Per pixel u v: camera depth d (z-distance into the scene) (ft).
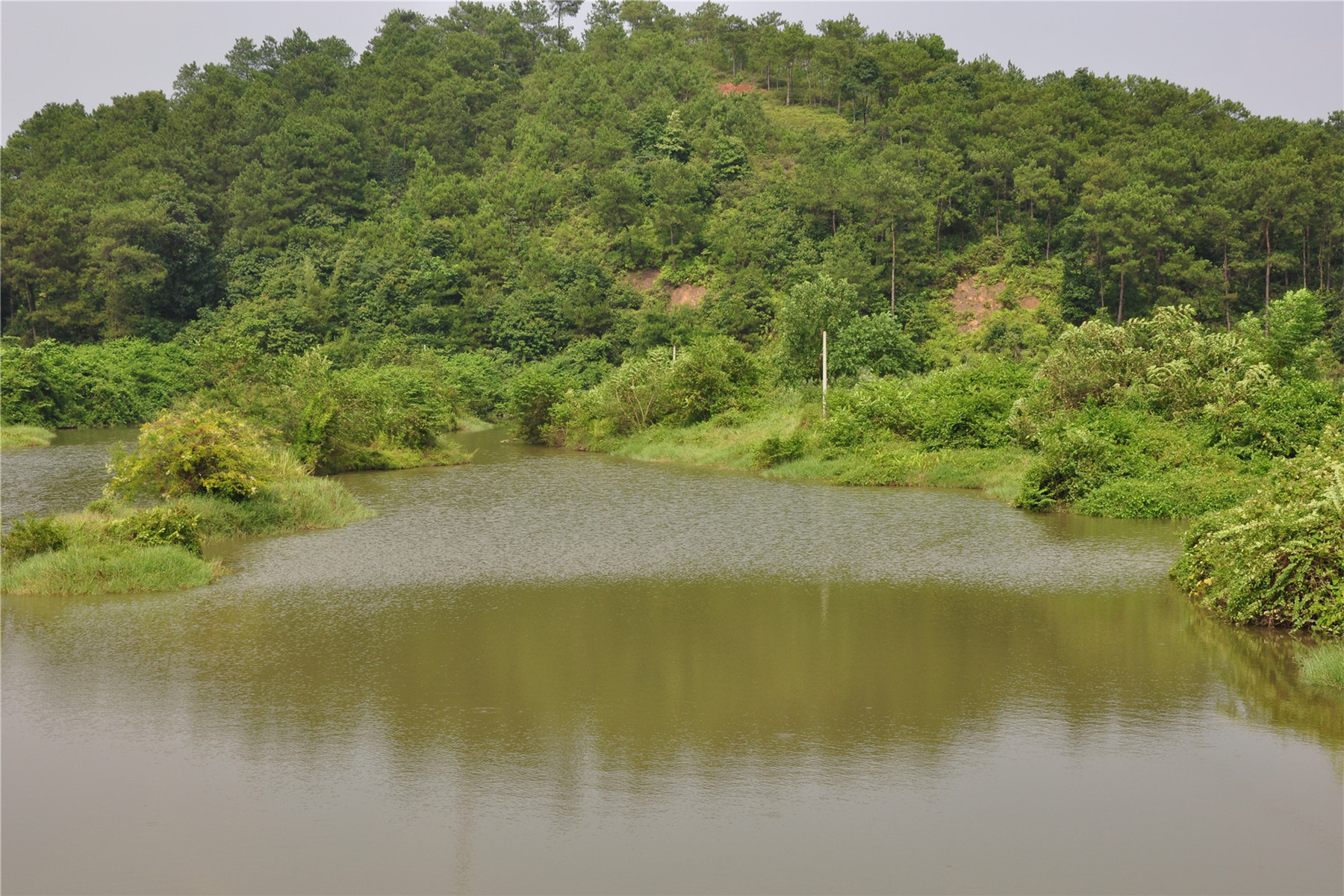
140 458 65.05
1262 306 224.33
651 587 47.42
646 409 140.15
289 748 26.86
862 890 19.35
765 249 257.34
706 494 85.97
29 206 243.40
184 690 31.86
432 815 22.79
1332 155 243.40
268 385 109.50
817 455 104.73
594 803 23.30
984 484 86.33
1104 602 43.60
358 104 373.40
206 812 23.06
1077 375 92.43
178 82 402.31
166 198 264.31
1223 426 78.84
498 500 82.69
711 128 320.50
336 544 60.08
